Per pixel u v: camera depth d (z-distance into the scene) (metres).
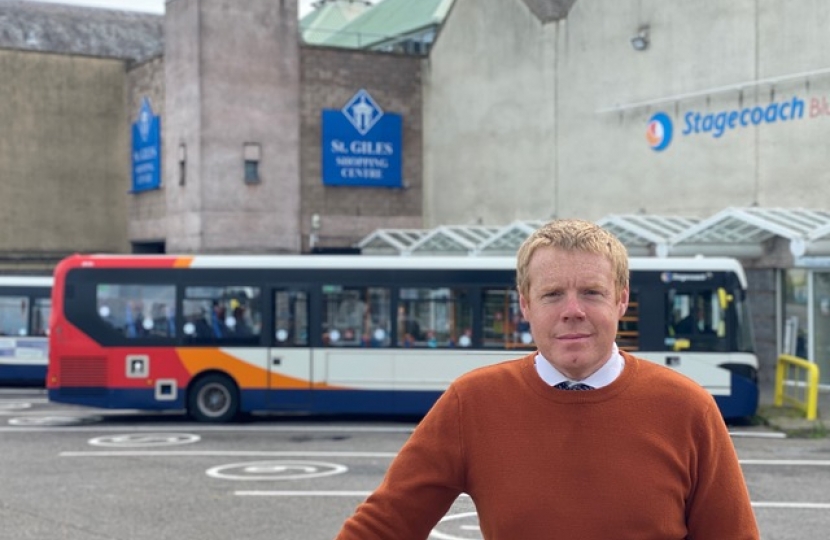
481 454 2.85
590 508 2.73
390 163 31.94
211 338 17.89
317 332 17.84
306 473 12.71
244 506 10.75
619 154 25.16
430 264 17.75
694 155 23.08
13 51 34.25
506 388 2.88
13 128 34.34
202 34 29.28
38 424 17.69
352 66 31.42
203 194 29.39
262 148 30.14
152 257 18.08
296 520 10.09
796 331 21.42
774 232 18.31
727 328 17.02
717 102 22.47
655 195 24.16
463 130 30.72
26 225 34.59
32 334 23.30
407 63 32.22
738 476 2.87
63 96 34.97
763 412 17.86
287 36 30.47
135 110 34.19
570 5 27.48
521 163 28.39
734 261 17.19
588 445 2.76
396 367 17.72
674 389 2.84
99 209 35.50
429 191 32.47
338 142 31.22
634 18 24.61
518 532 2.77
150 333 17.94
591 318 2.78
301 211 30.86
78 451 14.53
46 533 9.54
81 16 43.97
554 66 27.16
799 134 20.62
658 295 17.14
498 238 24.80
